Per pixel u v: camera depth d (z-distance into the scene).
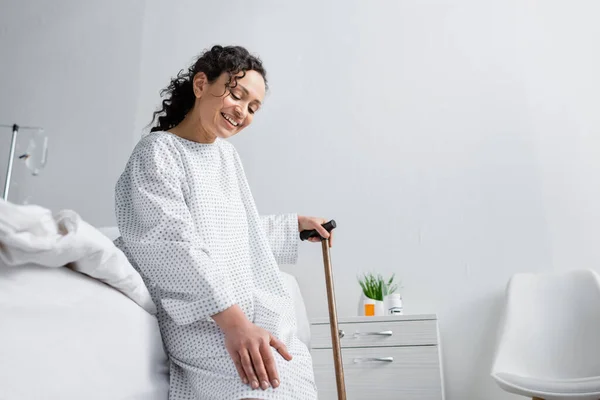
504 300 2.60
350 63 3.18
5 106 3.57
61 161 3.40
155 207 1.23
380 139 3.04
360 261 2.91
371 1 3.23
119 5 3.60
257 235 1.46
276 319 1.27
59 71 3.56
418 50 3.11
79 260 0.96
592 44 2.92
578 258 2.70
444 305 2.78
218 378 1.15
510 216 2.81
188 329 1.22
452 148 2.95
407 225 2.91
